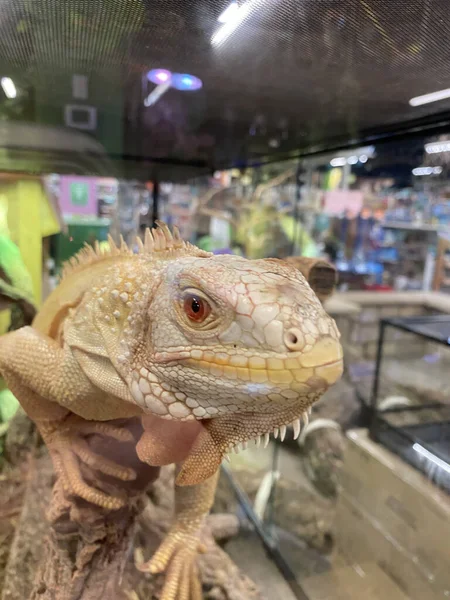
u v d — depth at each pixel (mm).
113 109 312
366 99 255
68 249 353
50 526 206
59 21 180
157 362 135
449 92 231
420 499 285
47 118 335
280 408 126
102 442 198
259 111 298
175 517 205
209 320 122
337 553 329
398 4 156
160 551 197
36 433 321
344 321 476
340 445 386
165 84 254
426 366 390
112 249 211
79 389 178
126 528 205
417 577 280
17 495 292
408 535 291
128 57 216
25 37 196
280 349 111
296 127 337
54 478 273
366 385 442
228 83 247
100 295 176
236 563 301
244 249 550
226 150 436
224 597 227
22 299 317
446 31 172
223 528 306
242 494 364
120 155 445
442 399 362
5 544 266
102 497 180
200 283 124
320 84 237
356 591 292
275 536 331
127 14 172
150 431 154
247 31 182
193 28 182
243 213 557
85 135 383
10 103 301
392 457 327
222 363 118
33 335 197
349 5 158
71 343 179
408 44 185
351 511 346
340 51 196
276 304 116
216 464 145
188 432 145
